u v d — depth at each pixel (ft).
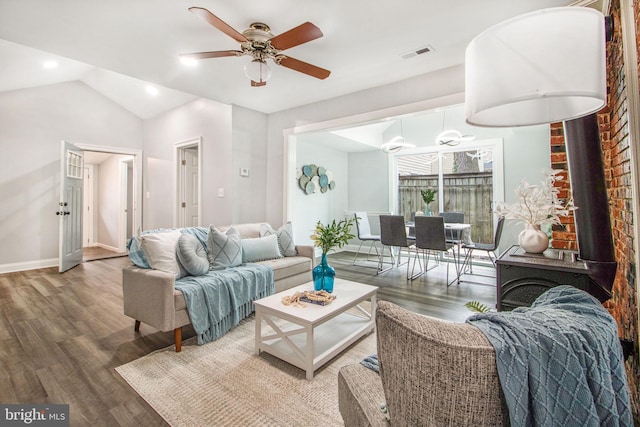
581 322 2.48
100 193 24.29
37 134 16.02
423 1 6.67
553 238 7.84
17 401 5.58
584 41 2.99
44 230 16.26
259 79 8.05
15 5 6.66
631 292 4.62
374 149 21.74
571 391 2.15
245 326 8.91
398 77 10.75
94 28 7.61
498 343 2.21
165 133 18.42
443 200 19.63
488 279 14.30
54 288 12.48
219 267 9.36
